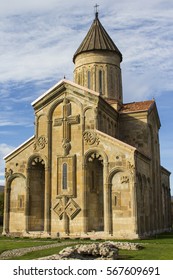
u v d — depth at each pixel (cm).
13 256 1997
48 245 2481
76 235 3123
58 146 3419
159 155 4456
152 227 3522
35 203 3462
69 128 3409
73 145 3350
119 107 4069
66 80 3500
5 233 3403
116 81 4344
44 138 3478
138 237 2886
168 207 4778
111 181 3102
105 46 4334
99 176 3478
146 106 3981
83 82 4294
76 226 3162
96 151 3222
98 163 3500
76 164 3303
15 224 3416
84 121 3353
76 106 3428
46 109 3547
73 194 3231
